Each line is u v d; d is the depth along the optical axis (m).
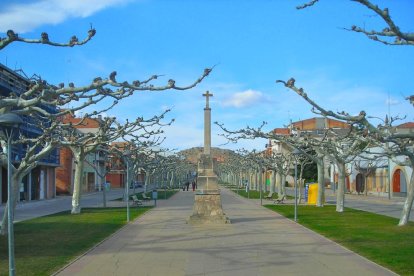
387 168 54.50
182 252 14.37
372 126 14.54
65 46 10.69
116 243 16.31
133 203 39.91
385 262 12.43
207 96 24.45
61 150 61.66
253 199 48.47
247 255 13.78
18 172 17.83
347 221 24.05
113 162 68.50
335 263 12.45
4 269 11.67
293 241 16.75
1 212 32.09
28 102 10.87
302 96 12.77
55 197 55.03
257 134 32.72
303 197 49.75
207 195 23.27
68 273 11.27
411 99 14.54
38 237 17.72
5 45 10.46
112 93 11.73
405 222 21.48
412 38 8.84
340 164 30.89
